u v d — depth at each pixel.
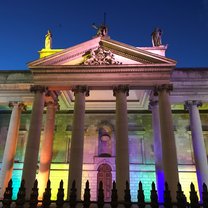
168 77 30.22
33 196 11.34
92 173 35.88
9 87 35.25
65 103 37.94
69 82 30.48
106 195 34.66
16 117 34.06
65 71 30.77
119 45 31.20
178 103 33.50
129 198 11.22
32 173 26.73
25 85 35.12
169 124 28.11
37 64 30.94
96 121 38.75
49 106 33.25
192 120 32.41
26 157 27.28
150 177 35.50
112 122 38.59
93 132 38.22
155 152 31.05
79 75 30.64
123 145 27.11
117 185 25.59
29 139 28.05
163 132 27.91
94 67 30.55
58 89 30.91
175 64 30.23
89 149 37.28
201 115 38.03
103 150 37.31
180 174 35.16
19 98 34.88
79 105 29.44
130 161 36.34
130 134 37.75
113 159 36.50
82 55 31.67
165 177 26.23
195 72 34.16
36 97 30.12
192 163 35.69
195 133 31.62
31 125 28.73
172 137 27.59
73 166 26.48
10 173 31.39
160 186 29.14
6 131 38.62
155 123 31.92
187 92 33.50
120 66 30.41
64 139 38.00
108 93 37.12
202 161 30.14
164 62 30.34
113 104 38.59
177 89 33.59
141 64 30.33
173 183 25.59
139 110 38.84
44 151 31.25
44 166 30.58
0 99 34.94
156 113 32.28
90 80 30.42
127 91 30.08
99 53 31.39
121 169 26.09
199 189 29.25
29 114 39.16
